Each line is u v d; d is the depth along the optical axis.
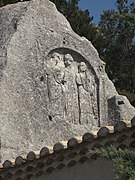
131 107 12.71
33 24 11.68
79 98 12.03
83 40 12.49
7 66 10.92
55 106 11.52
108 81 12.79
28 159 8.83
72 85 11.98
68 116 11.72
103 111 12.38
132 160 5.83
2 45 11.25
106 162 7.71
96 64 12.54
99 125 12.25
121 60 23.72
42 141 11.04
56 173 8.55
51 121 11.35
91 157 7.87
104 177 7.68
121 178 5.76
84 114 12.02
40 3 12.05
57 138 11.34
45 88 11.45
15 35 11.30
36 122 11.07
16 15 11.74
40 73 11.43
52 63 11.76
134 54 23.89
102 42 23.34
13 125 10.66
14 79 10.95
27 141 10.77
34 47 11.50
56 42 11.92
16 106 10.82
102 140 7.56
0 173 9.41
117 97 12.56
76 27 21.34
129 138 7.21
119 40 23.89
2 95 10.66
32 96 11.16
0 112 10.54
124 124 7.18
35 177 8.93
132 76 23.64
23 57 11.23
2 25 11.76
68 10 21.52
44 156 8.56
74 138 7.97
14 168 9.16
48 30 11.88
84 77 12.25
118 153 5.91
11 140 10.51
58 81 11.71
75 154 8.09
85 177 7.99
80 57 12.35
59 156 8.31
